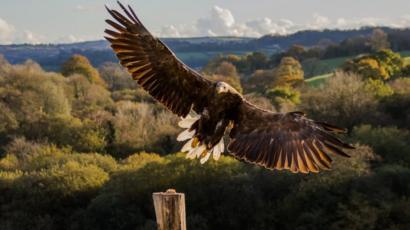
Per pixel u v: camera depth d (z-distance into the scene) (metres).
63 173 54.44
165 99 8.05
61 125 71.50
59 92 81.62
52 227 50.56
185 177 52.00
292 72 104.94
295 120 7.73
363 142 57.72
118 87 109.75
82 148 68.94
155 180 51.84
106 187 53.53
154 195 8.31
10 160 63.25
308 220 47.03
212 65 126.19
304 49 142.62
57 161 60.12
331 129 7.54
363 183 48.44
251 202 49.59
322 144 7.55
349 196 47.41
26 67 90.94
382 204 46.19
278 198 50.88
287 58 110.31
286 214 48.62
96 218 50.00
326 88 72.88
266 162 7.73
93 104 86.69
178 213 8.26
